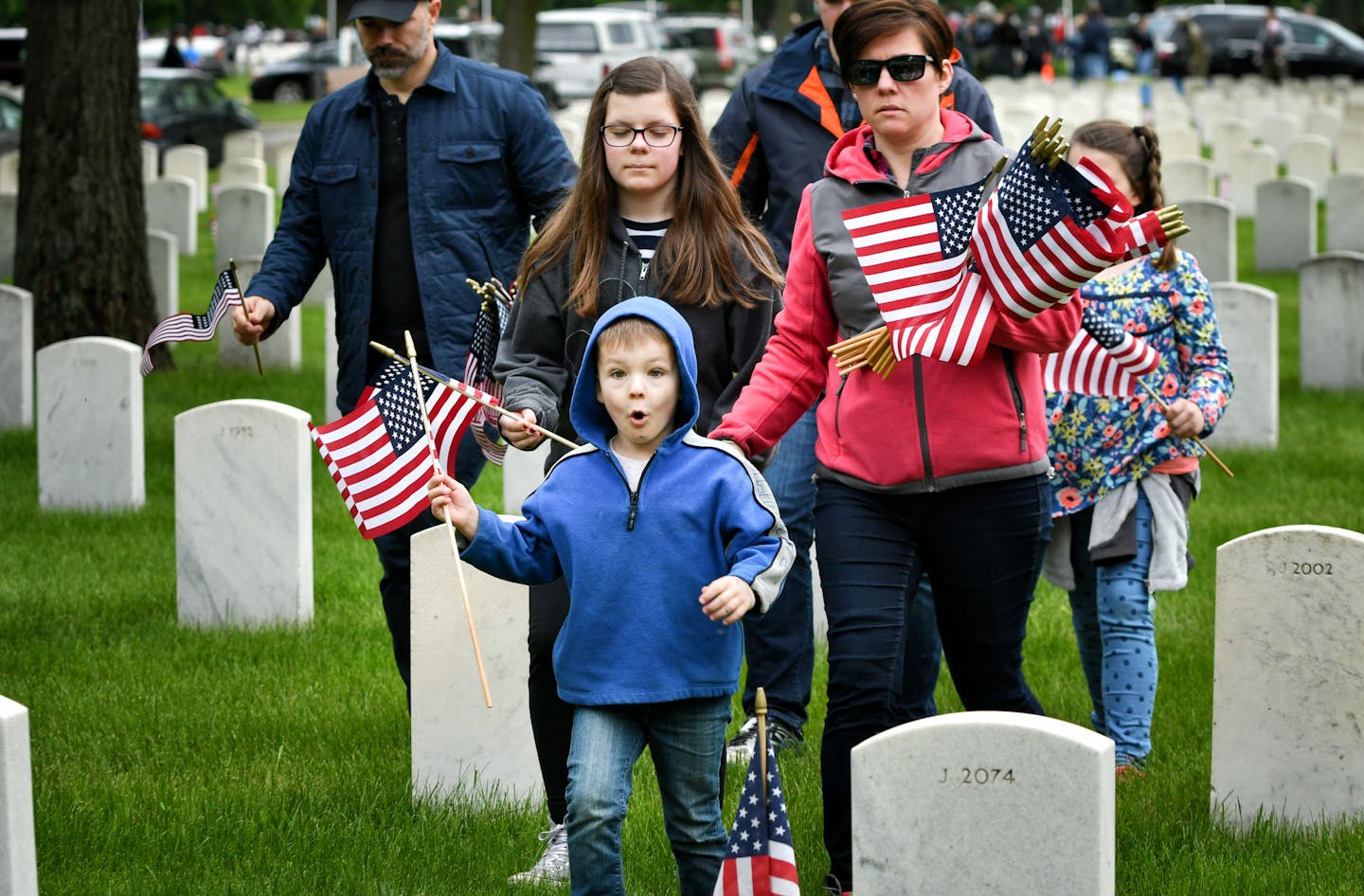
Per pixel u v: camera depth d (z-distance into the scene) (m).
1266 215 26.64
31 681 9.22
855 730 6.02
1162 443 7.78
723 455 5.69
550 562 5.81
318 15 113.75
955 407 6.00
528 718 7.46
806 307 6.29
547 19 54.22
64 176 18.42
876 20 6.10
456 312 8.03
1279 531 6.92
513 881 6.60
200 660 9.64
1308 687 6.94
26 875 5.25
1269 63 60.88
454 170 8.03
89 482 13.12
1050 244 5.61
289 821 7.15
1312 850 6.69
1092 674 8.28
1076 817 4.99
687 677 5.62
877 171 6.23
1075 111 45.72
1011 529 6.09
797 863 6.64
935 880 5.19
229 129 43.94
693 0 114.44
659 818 7.20
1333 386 17.95
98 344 12.94
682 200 6.50
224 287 7.89
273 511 10.27
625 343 5.63
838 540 6.16
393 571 8.12
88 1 18.36
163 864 6.78
